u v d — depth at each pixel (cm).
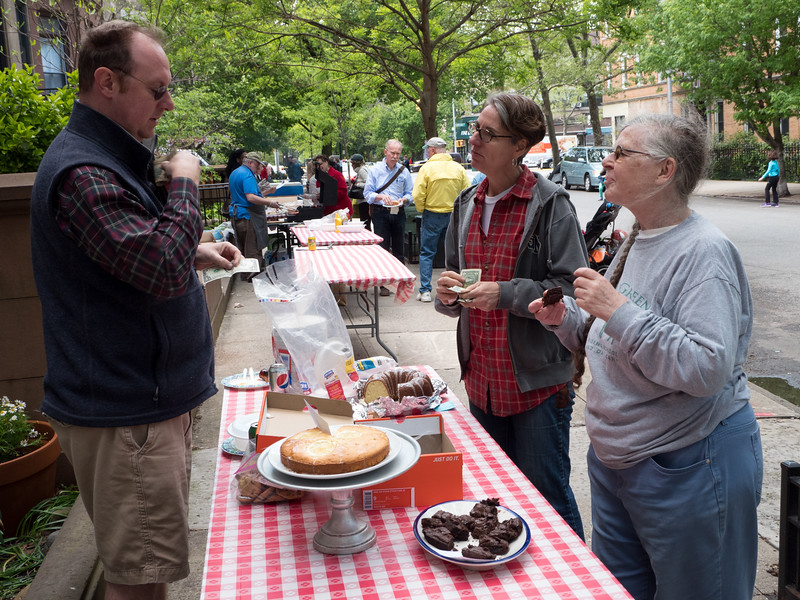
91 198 186
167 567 212
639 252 197
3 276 391
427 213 862
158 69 201
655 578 212
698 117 190
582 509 375
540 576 158
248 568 164
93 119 199
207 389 221
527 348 262
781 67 2116
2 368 398
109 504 207
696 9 2202
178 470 213
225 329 766
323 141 2716
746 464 192
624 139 189
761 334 723
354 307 849
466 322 278
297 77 1592
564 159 3058
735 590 195
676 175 185
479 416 283
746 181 2930
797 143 2717
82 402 201
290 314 267
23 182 380
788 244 1271
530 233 259
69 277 197
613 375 200
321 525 183
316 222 937
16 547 333
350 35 1257
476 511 176
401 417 209
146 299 200
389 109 5488
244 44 1290
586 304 189
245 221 1028
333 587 156
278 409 221
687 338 177
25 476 349
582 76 2680
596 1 1171
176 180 203
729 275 181
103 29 197
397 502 190
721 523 190
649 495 193
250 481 195
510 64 1428
